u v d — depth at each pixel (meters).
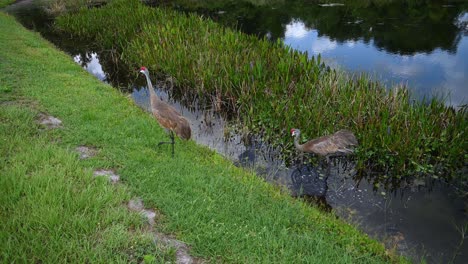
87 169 6.82
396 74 15.20
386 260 5.90
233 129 10.96
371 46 19.25
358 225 6.95
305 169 9.06
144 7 21.09
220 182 6.92
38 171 6.46
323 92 10.62
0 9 29.88
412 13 25.69
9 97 10.01
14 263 4.41
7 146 7.30
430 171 8.52
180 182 6.72
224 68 12.54
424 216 7.40
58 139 8.04
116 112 9.99
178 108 12.71
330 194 8.13
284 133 10.02
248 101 11.38
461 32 21.09
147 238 5.08
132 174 6.81
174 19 17.98
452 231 6.95
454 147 8.60
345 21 24.61
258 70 11.88
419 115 9.33
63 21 22.38
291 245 5.38
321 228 6.23
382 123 8.95
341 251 5.60
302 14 27.22
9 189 5.76
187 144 8.92
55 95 10.63
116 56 18.27
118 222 5.46
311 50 18.91
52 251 4.65
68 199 5.64
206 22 17.67
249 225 5.74
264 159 9.48
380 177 8.78
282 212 6.29
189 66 13.48
